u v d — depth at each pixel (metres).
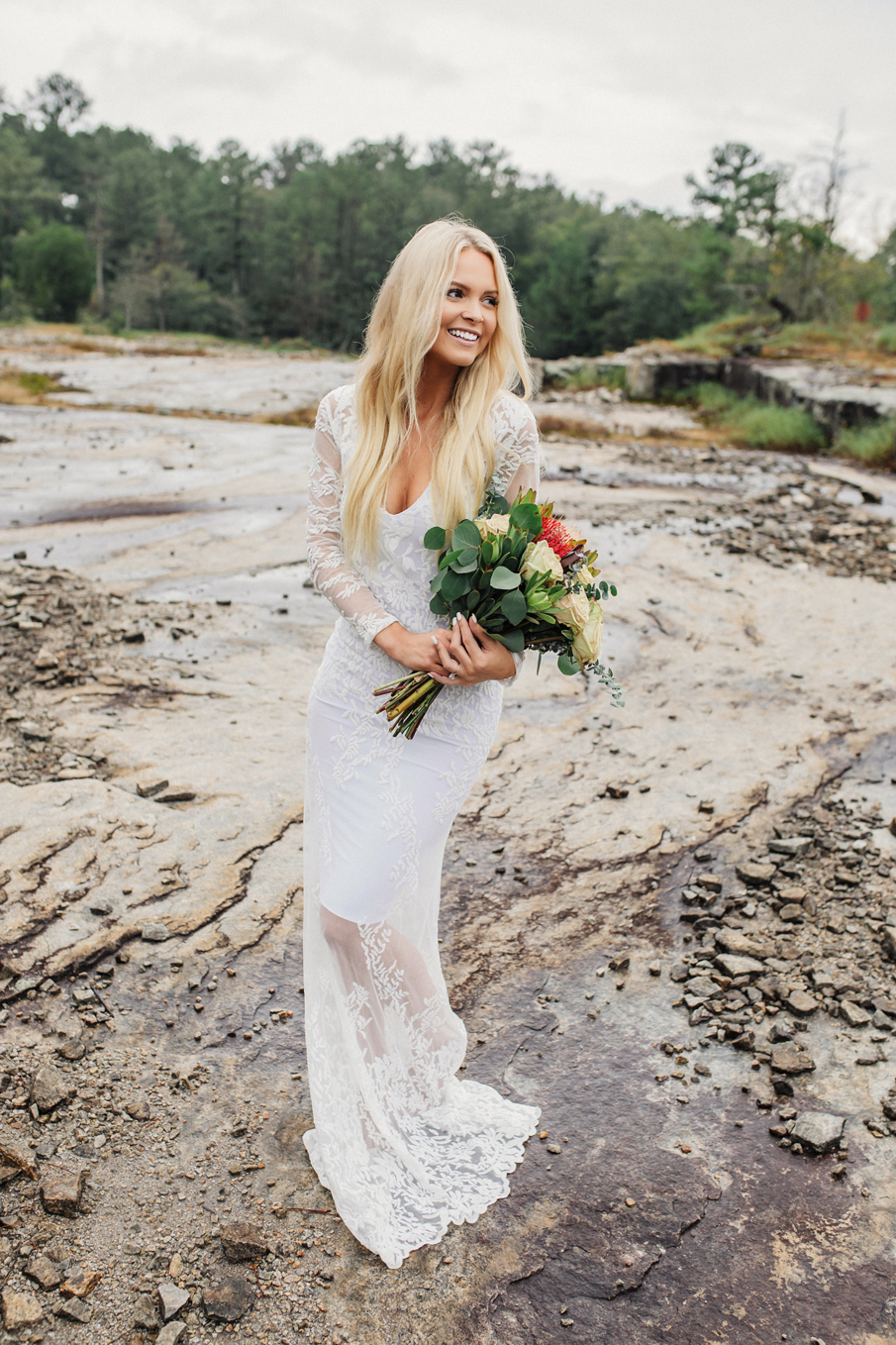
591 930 3.67
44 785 4.33
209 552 8.48
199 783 4.48
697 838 4.29
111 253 111.75
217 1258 2.29
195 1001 3.18
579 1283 2.28
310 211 101.00
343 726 2.51
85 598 6.80
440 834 2.57
